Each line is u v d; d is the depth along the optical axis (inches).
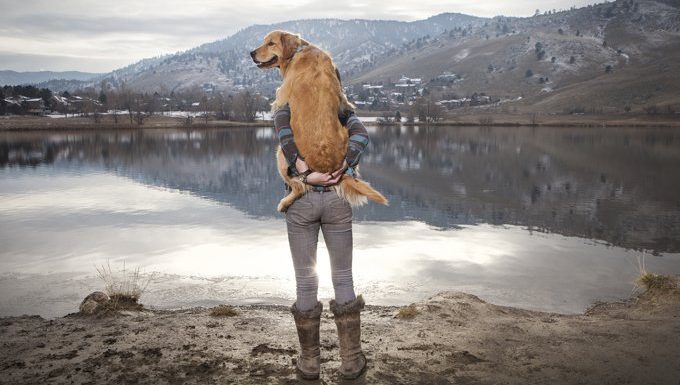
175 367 150.4
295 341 173.8
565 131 5629.9
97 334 183.6
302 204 129.8
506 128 6417.3
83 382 141.6
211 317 210.4
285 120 125.3
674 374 143.9
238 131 5900.6
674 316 200.4
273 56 130.6
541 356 157.4
